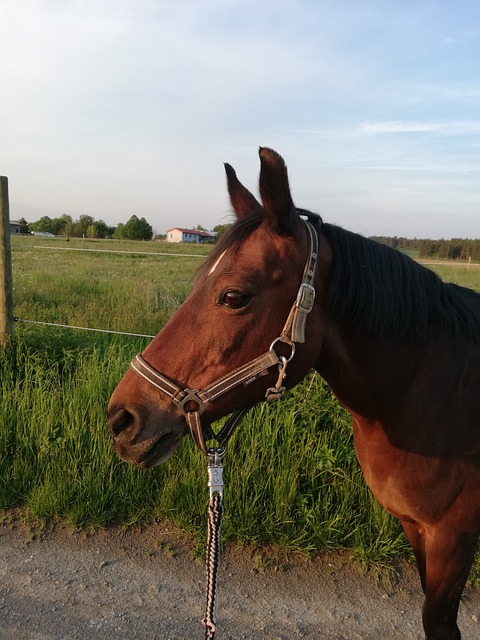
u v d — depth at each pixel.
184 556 2.88
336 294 1.75
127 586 2.62
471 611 2.57
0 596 2.51
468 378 1.91
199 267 1.82
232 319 1.61
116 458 3.38
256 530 2.99
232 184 2.07
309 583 2.71
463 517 1.90
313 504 3.11
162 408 1.65
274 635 2.35
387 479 1.98
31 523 3.09
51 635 2.28
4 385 4.02
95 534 3.03
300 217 1.77
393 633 2.39
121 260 18.73
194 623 2.40
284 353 1.66
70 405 3.62
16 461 3.42
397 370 1.88
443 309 1.95
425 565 2.15
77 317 6.41
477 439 1.88
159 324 6.37
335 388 1.97
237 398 1.69
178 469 3.33
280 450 3.29
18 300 7.91
